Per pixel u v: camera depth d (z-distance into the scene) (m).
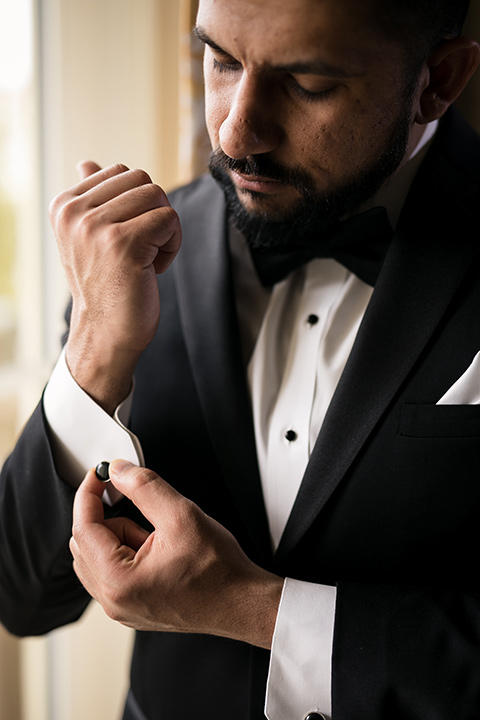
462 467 0.81
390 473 0.82
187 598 0.75
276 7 0.66
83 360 0.85
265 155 0.76
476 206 0.86
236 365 0.90
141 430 0.93
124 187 0.83
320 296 0.94
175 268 0.98
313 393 0.90
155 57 1.60
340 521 0.83
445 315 0.83
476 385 0.80
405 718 0.71
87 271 0.81
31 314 1.58
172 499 0.76
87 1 1.52
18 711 1.73
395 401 0.82
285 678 0.75
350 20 0.67
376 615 0.74
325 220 0.83
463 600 0.75
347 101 0.72
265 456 0.89
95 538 0.78
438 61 0.79
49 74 1.52
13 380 1.57
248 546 0.89
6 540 0.91
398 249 0.85
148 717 0.96
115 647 1.78
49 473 0.86
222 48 0.71
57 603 0.97
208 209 1.02
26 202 1.55
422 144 0.91
